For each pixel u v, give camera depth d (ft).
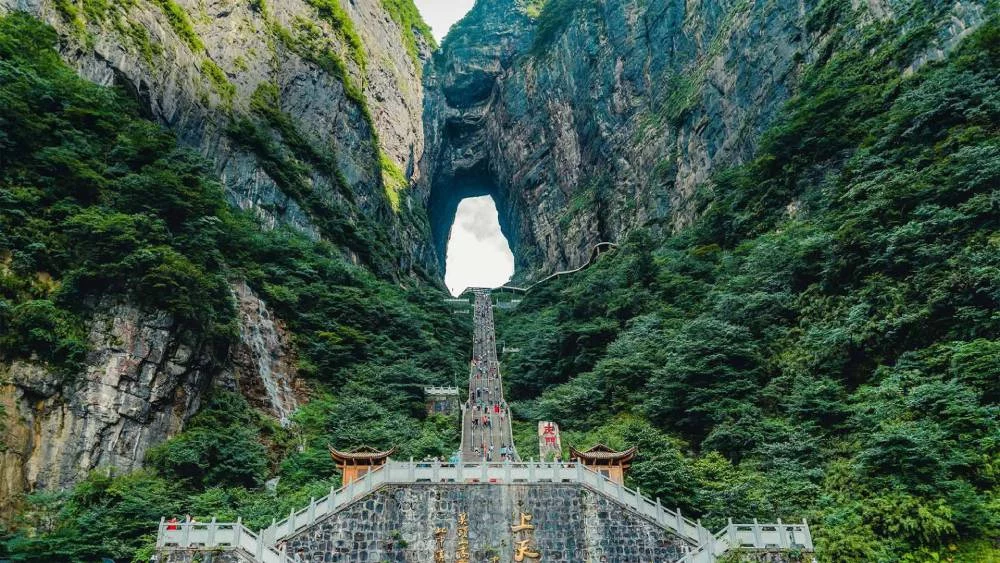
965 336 99.45
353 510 81.66
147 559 84.48
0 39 151.53
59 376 109.70
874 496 82.12
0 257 114.42
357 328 199.72
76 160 134.72
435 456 129.90
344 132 339.77
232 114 256.93
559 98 445.78
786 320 138.72
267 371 160.86
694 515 94.79
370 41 413.80
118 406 114.21
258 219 234.17
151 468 111.75
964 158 117.19
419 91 478.18
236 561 73.67
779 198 198.59
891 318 111.75
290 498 102.63
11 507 96.27
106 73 199.41
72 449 106.52
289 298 184.85
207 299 138.72
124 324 121.08
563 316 238.07
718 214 223.92
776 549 77.66
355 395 168.25
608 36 411.95
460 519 83.05
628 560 81.51
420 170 460.55
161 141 167.02
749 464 105.60
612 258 296.30
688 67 340.59
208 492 103.81
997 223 107.55
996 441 81.35
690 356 135.85
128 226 128.67
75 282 118.32
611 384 154.51
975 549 74.08
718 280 181.98
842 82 196.44
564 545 82.53
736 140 269.85
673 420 131.75
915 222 117.08
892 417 93.97
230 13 287.48
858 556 76.33
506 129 489.26
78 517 95.20
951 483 77.87
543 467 87.10
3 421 100.17
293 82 313.32
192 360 130.82
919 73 171.94
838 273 132.36
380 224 343.26
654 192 316.40
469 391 197.36
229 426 130.72
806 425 107.24
